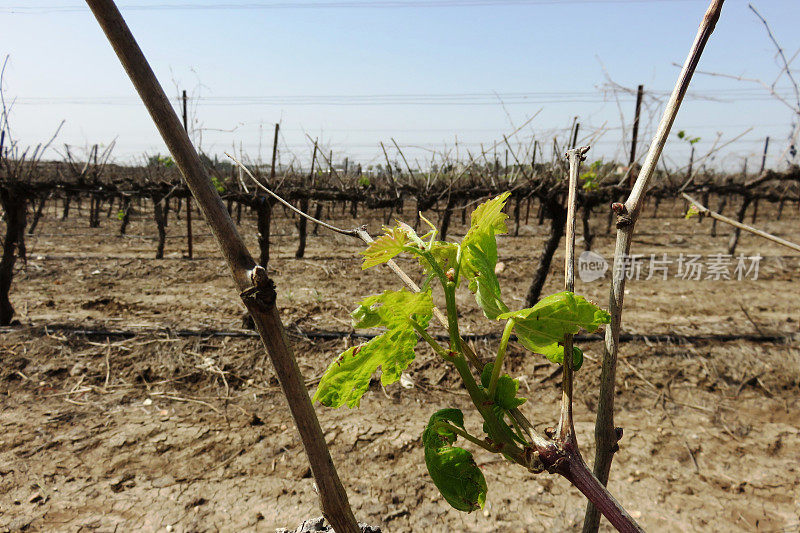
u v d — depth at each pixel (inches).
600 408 29.4
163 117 20.3
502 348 24.4
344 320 244.8
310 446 23.2
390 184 287.9
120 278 326.3
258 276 20.8
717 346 207.9
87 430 157.1
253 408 172.2
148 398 176.7
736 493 132.5
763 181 293.9
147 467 141.3
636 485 135.8
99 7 19.3
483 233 26.8
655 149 27.8
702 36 26.7
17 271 323.3
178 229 556.1
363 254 24.2
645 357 201.9
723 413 170.7
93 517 122.3
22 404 169.9
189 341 207.9
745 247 480.1
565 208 232.8
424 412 171.0
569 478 22.9
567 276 28.0
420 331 24.3
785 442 154.7
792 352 202.8
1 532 116.5
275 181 307.4
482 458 148.0
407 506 128.0
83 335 209.6
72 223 573.3
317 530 45.4
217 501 128.6
